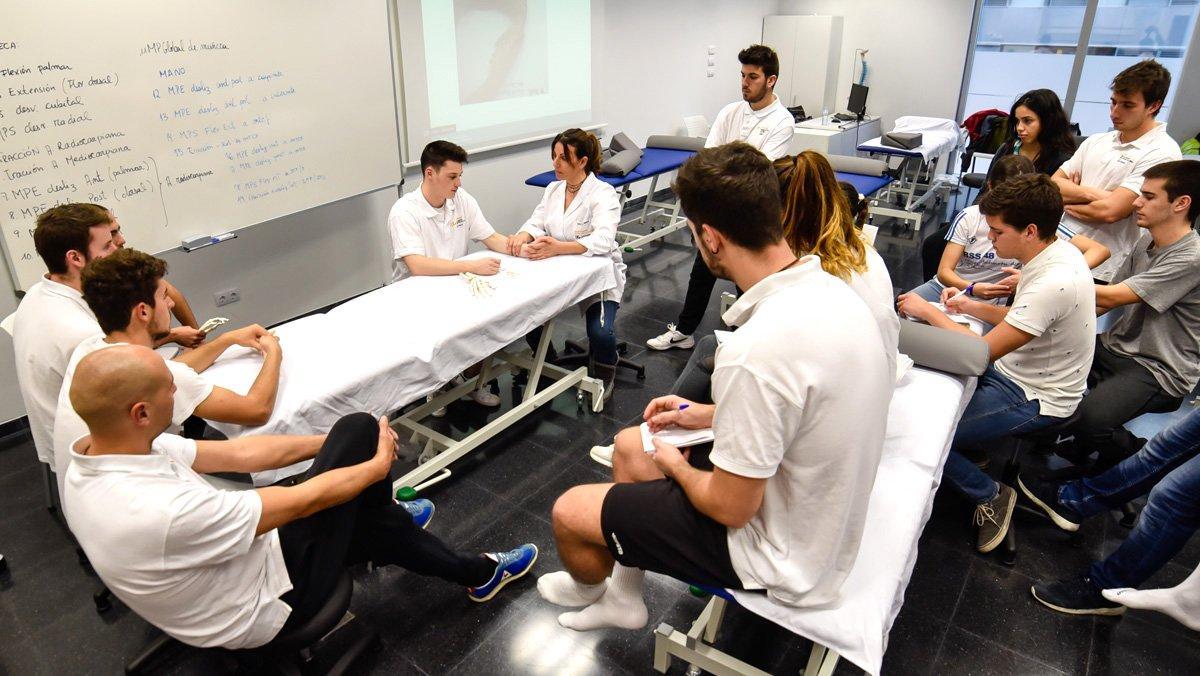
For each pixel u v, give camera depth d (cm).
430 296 235
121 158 255
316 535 147
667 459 127
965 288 249
